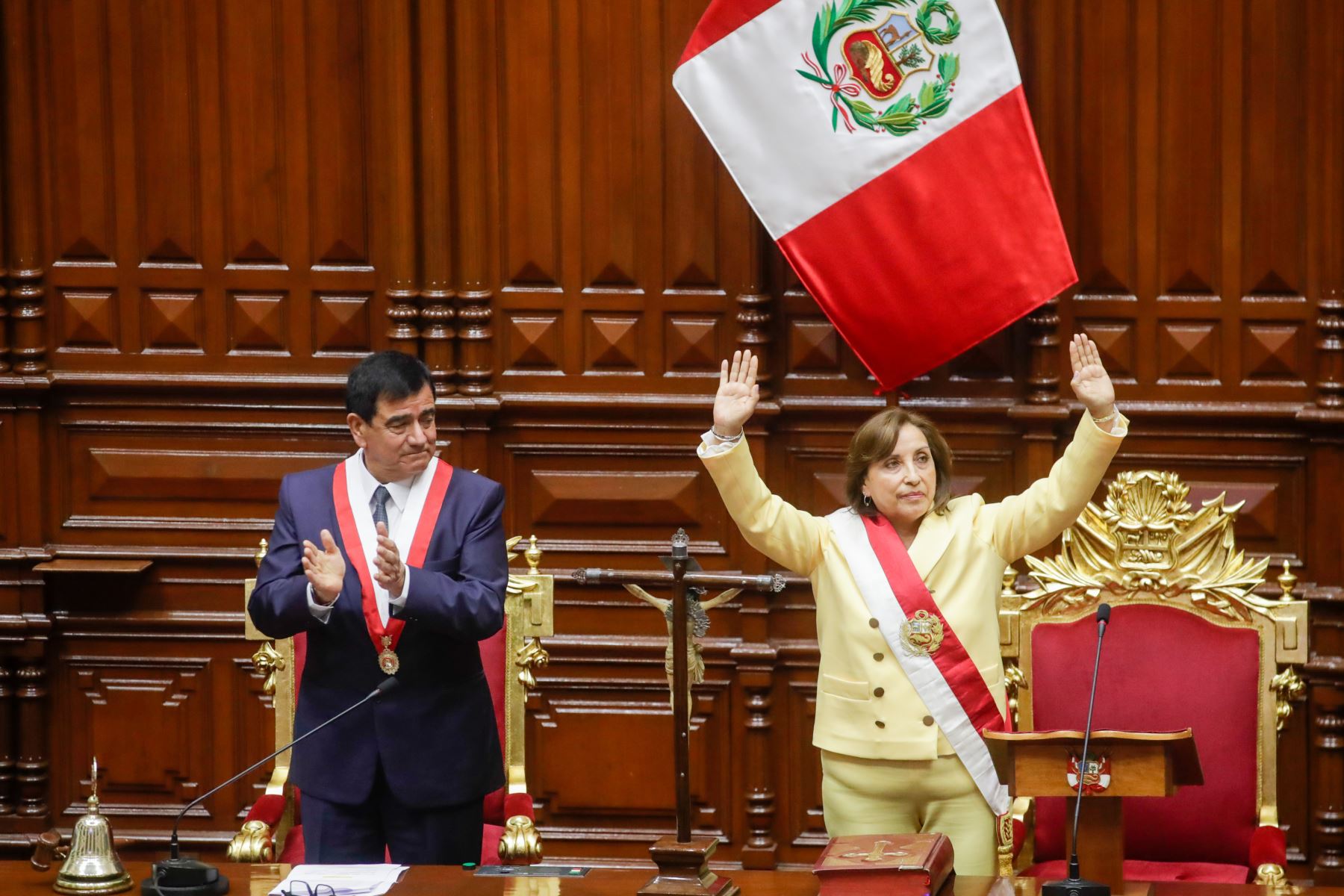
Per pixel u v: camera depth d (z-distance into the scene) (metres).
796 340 17.67
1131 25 17.05
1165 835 13.40
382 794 12.35
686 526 17.94
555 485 17.97
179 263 18.08
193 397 18.14
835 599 12.68
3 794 18.23
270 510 18.25
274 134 17.86
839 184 16.08
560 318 17.88
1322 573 17.23
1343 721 17.14
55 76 17.91
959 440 17.64
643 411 17.83
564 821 18.09
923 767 12.40
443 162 17.61
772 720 17.83
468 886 10.74
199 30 17.78
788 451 17.81
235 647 18.16
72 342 18.20
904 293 16.17
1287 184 17.05
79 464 18.30
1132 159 17.19
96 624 18.14
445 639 12.26
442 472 12.57
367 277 17.95
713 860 17.86
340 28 17.69
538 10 17.55
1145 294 17.33
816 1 15.98
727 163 16.27
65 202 18.03
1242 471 17.42
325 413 18.12
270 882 10.92
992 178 15.90
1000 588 12.89
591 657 17.88
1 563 17.89
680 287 17.72
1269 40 16.91
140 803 18.28
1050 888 10.05
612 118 17.58
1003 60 15.77
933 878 9.96
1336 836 17.19
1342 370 17.03
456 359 17.97
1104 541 13.74
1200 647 13.51
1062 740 10.47
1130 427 17.50
